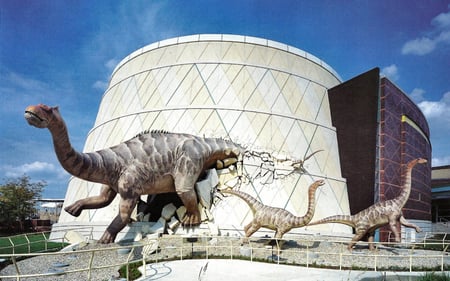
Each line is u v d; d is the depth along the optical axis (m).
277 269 13.11
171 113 24.67
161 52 28.56
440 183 61.19
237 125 23.97
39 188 50.12
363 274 10.59
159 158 19.12
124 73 30.72
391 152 29.03
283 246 18.55
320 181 17.97
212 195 21.28
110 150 18.45
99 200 19.27
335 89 28.86
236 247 17.47
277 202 22.12
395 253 18.22
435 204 69.62
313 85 28.75
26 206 48.31
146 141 19.47
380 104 28.78
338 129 28.14
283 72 27.48
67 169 16.53
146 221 20.39
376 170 27.02
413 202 32.62
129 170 18.25
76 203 18.86
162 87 26.44
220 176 22.00
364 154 26.47
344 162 27.25
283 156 23.58
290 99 26.67
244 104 24.97
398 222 19.16
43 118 14.14
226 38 27.50
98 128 29.23
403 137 31.14
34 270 13.84
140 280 10.93
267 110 25.14
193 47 27.53
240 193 18.77
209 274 12.05
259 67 26.80
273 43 28.20
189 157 19.73
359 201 25.97
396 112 30.50
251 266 13.64
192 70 26.34
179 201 21.33
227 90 25.38
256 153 23.12
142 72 28.56
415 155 33.69
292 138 24.91
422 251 19.70
